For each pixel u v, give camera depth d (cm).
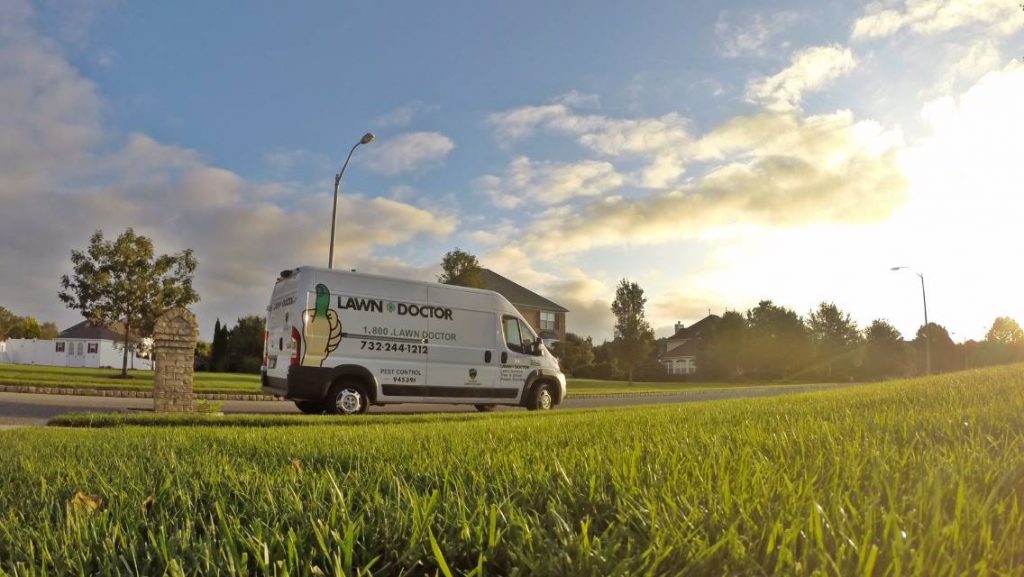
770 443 318
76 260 2655
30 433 599
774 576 132
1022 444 282
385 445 393
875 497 181
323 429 602
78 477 297
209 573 148
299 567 149
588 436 416
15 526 200
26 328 7969
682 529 160
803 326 6919
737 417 545
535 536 163
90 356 6319
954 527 146
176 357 1220
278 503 218
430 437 448
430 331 1376
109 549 169
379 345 1302
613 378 6322
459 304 1428
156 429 651
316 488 234
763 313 7050
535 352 1539
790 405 679
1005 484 197
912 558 131
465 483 242
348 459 339
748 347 6856
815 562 137
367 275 1312
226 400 1916
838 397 795
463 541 164
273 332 1316
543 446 361
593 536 169
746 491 199
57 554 167
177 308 1220
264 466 319
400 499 212
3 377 2097
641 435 398
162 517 204
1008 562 137
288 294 1273
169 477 267
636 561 143
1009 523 150
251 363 4672
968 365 7531
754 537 158
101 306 2631
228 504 225
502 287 5575
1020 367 1427
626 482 220
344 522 181
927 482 194
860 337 6994
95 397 1812
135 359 6469
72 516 208
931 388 835
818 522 148
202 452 393
